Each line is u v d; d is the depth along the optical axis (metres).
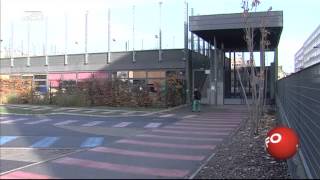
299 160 10.62
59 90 40.62
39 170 11.44
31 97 42.25
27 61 56.41
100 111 32.75
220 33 37.00
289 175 10.03
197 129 20.83
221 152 13.53
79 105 37.91
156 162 12.17
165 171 10.91
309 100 11.86
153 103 36.75
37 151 15.70
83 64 50.94
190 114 30.47
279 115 21.59
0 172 11.72
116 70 48.19
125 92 37.44
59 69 53.16
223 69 42.81
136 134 19.25
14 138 19.17
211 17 34.84
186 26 43.75
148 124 23.92
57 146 16.83
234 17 34.31
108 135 19.59
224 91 43.59
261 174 10.30
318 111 10.40
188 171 10.84
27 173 11.12
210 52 43.66
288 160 10.66
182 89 40.50
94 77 42.34
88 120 26.62
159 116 28.98
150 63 45.91
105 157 13.10
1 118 28.11
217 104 40.66
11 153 15.34
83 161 12.48
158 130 20.61
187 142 16.22
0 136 19.80
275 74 42.75
